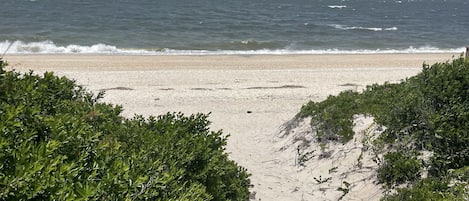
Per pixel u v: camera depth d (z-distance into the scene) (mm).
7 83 5535
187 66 22641
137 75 20016
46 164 3459
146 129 6469
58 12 42281
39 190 3176
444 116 7645
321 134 9633
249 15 48000
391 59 26672
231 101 16219
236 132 12703
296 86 18672
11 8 43062
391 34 40344
